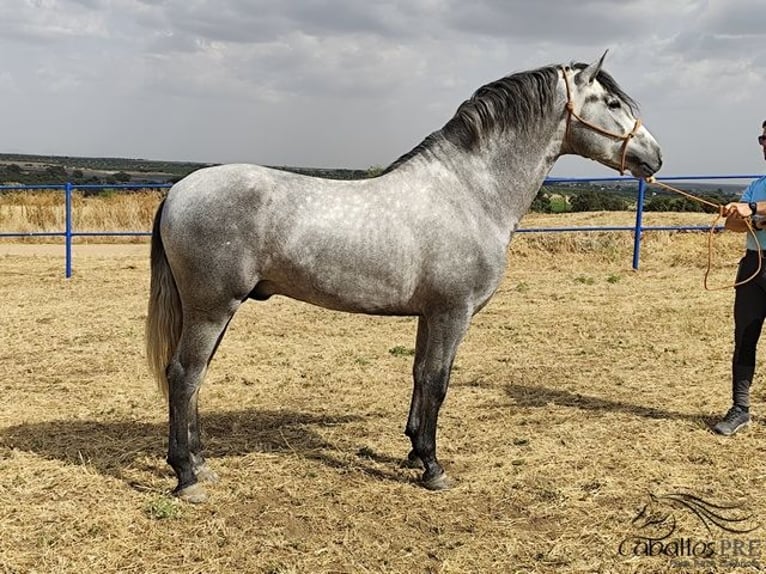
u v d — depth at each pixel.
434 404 3.99
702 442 4.80
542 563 3.29
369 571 3.22
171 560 3.30
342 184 3.82
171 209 3.66
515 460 4.48
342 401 5.76
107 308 9.66
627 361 6.95
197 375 3.78
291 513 3.76
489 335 8.06
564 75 4.12
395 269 3.73
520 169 4.05
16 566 3.18
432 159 3.92
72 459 4.43
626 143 4.20
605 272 12.55
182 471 3.87
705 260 13.16
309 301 3.88
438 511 3.81
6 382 6.18
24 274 12.58
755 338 4.94
